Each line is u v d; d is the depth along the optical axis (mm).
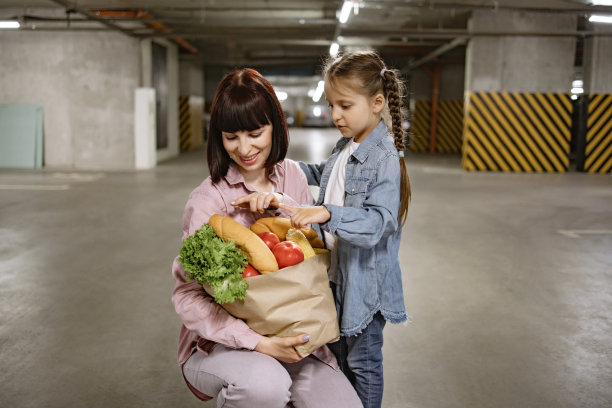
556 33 10016
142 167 10781
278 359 1162
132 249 4348
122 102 10734
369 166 1258
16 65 10656
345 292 1293
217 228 1176
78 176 9195
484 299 3250
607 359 2463
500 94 10578
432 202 6734
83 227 5141
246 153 1250
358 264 1287
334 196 1365
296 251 1162
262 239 1221
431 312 3033
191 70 15945
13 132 10617
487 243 4648
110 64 10664
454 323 2875
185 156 13680
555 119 10594
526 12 10414
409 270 3836
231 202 1269
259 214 1367
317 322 1132
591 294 3365
